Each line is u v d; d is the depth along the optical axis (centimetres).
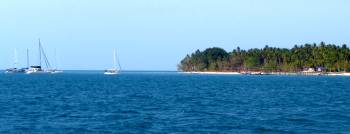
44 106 14950
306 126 10538
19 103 16050
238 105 15762
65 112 13150
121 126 10356
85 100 17750
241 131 9831
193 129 10006
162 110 13850
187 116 12225
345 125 10700
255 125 10612
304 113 13125
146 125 10506
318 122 11162
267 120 11469
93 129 9956
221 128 10169
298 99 18800
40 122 10931
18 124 10581
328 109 14388
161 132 9619
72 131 9712
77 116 12188
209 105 15688
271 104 16225
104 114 12675
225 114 12756
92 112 13200
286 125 10656
